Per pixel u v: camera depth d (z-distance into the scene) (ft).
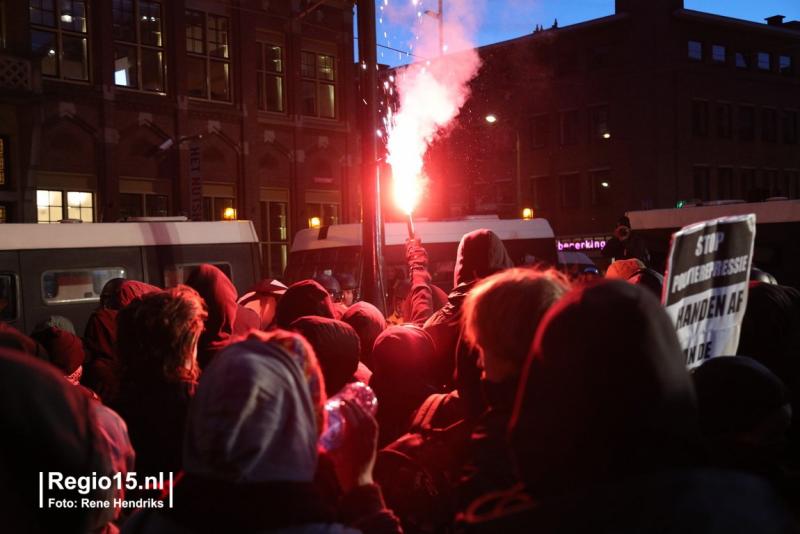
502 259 11.67
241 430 5.22
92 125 77.46
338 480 6.61
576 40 144.36
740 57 148.15
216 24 88.89
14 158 69.67
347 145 100.48
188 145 84.53
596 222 142.41
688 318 8.31
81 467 5.42
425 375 10.47
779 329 10.46
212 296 12.10
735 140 146.51
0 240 42.04
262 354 5.54
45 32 75.05
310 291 11.99
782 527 3.62
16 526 5.07
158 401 9.12
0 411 4.96
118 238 45.65
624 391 3.88
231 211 65.41
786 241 48.70
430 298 14.94
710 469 3.89
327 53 99.19
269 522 5.19
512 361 5.82
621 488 3.84
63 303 43.57
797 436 9.91
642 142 138.92
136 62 81.76
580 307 4.06
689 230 8.26
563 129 145.89
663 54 137.90
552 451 4.04
